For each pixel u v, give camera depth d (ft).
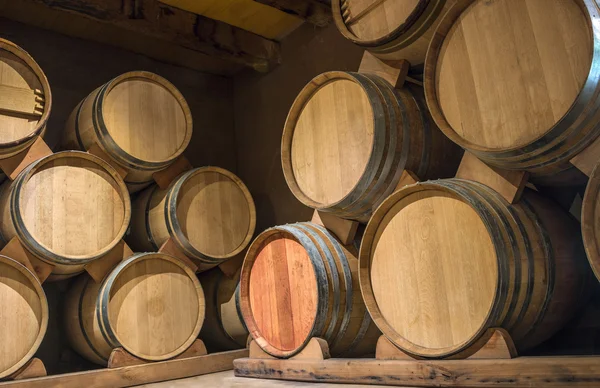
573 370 8.20
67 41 18.85
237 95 22.66
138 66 20.49
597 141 8.72
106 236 14.57
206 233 16.44
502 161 9.71
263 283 13.42
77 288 15.37
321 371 11.57
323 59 18.81
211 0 17.89
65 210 13.97
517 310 9.32
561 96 8.88
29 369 12.49
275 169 20.31
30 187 13.50
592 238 8.17
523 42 9.54
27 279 12.95
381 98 11.80
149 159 16.12
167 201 15.98
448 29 10.84
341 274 12.21
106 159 15.38
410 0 12.15
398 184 11.78
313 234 12.64
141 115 16.24
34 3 16.97
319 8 18.17
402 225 10.91
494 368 8.99
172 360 14.58
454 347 9.57
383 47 12.40
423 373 9.93
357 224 12.87
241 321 16.15
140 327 14.42
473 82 10.25
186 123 17.24
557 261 9.63
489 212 9.48
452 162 12.62
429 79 10.85
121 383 13.52
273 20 19.51
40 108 14.07
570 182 10.39
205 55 21.13
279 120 20.40
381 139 11.40
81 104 16.58
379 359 10.93
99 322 13.88
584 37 8.68
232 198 17.33
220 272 17.60
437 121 10.57
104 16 16.43
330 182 12.53
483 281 9.48
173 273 15.43
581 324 11.11
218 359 15.43
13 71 13.80
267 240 13.47
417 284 10.48
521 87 9.47
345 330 12.17
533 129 9.21
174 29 17.88
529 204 10.13
